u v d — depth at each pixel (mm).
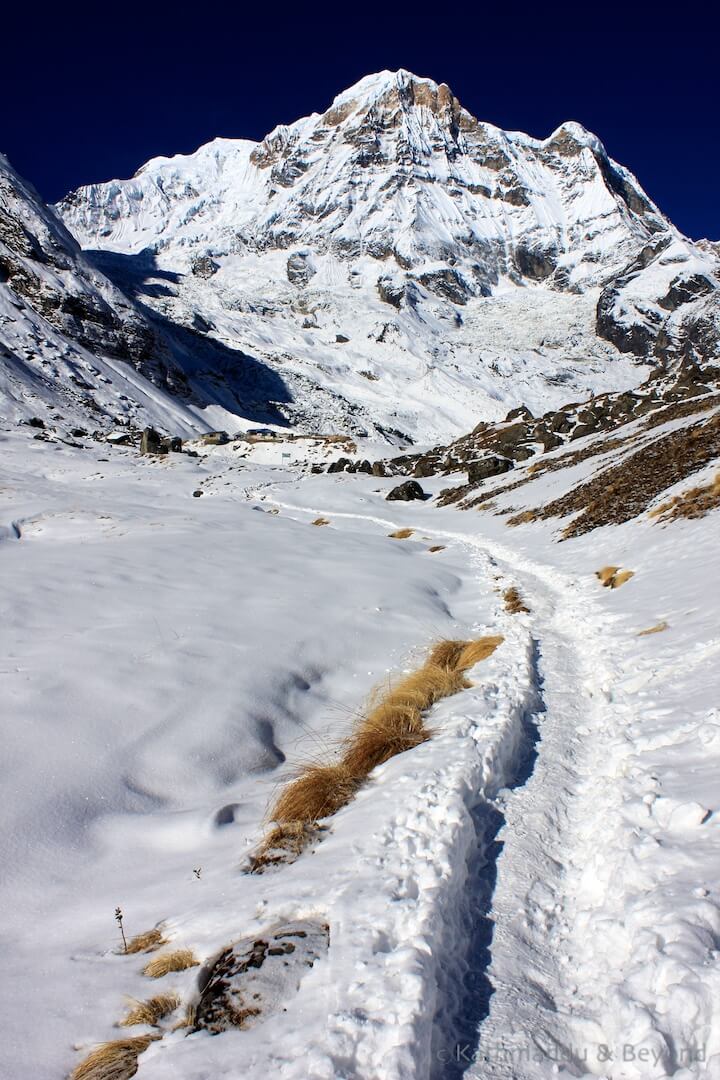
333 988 3453
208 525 23328
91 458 50375
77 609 11562
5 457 46938
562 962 3877
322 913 4188
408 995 3281
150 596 12641
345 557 18172
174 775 6816
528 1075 3131
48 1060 3477
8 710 7359
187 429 102562
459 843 4699
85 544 18922
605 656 9109
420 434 172875
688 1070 2725
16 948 4559
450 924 4023
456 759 5875
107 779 6531
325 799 5918
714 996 2887
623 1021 3057
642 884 3932
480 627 12391
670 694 6941
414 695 8047
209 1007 3586
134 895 5082
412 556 20422
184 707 7996
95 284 123250
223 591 13336
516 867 4750
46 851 5566
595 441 36969
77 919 4848
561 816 5387
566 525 21453
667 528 15062
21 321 101875
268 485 44656
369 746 6766
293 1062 3049
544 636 10992
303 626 11422
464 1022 3473
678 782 4902
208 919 4430
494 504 31922
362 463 55219
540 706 7844
